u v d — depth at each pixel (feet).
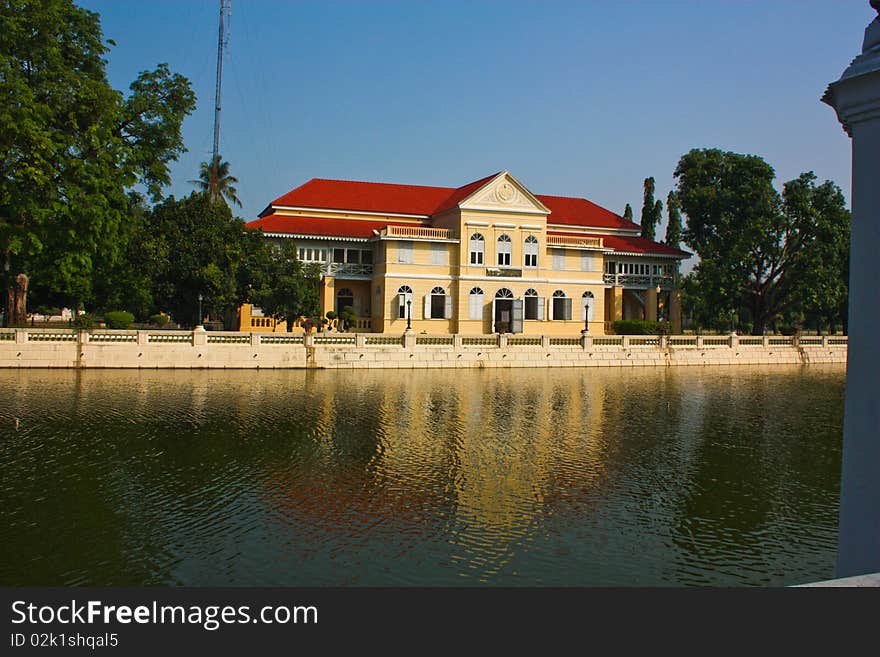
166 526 42.01
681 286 207.92
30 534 40.32
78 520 42.70
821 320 242.99
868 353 14.11
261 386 103.24
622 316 210.18
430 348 136.46
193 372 118.01
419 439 67.36
